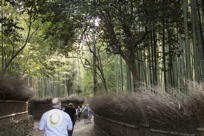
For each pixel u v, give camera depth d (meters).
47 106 32.38
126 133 11.08
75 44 21.22
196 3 10.42
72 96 37.94
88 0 13.53
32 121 18.89
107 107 13.82
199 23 10.70
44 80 40.03
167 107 7.73
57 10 13.97
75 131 20.48
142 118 9.38
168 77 15.12
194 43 9.73
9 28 13.33
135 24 13.30
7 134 12.32
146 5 12.66
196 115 6.76
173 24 13.30
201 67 9.35
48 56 24.12
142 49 15.26
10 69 20.98
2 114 12.65
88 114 27.19
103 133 15.19
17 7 16.14
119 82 25.55
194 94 6.69
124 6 13.87
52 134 6.69
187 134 7.18
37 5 14.80
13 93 14.15
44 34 18.56
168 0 12.45
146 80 15.83
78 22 15.91
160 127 8.32
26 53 22.12
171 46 14.97
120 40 15.43
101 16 14.92
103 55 31.58
